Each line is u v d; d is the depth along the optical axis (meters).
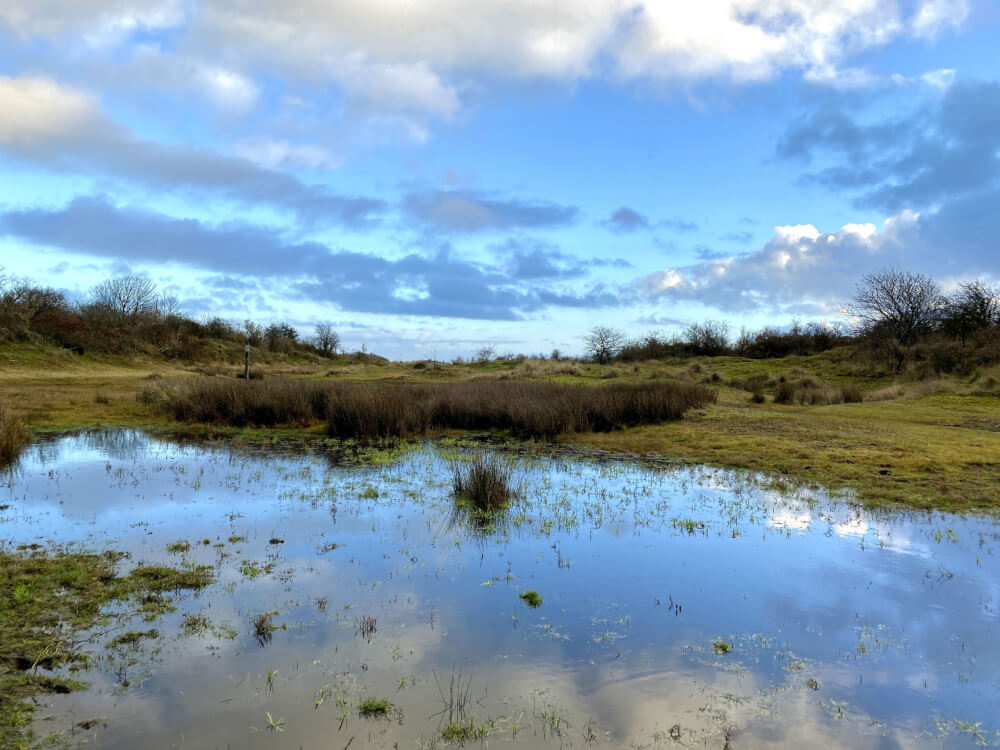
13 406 20.23
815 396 25.75
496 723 4.07
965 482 10.94
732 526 8.54
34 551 7.11
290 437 16.50
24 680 4.42
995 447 13.74
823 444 14.27
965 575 6.77
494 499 9.42
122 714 4.06
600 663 4.88
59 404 21.11
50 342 38.91
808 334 47.66
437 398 19.58
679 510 9.34
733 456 13.45
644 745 3.89
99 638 5.06
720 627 5.52
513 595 6.14
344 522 8.49
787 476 11.68
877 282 39.84
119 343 43.47
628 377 36.03
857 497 10.09
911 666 4.91
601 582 6.51
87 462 12.54
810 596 6.21
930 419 19.41
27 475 11.20
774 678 4.71
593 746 3.86
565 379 35.25
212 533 7.91
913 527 8.51
